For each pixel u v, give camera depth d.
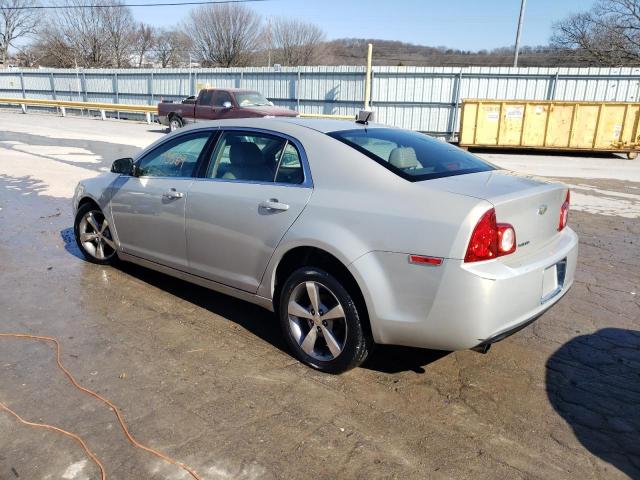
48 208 7.71
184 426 2.80
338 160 3.32
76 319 4.04
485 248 2.79
